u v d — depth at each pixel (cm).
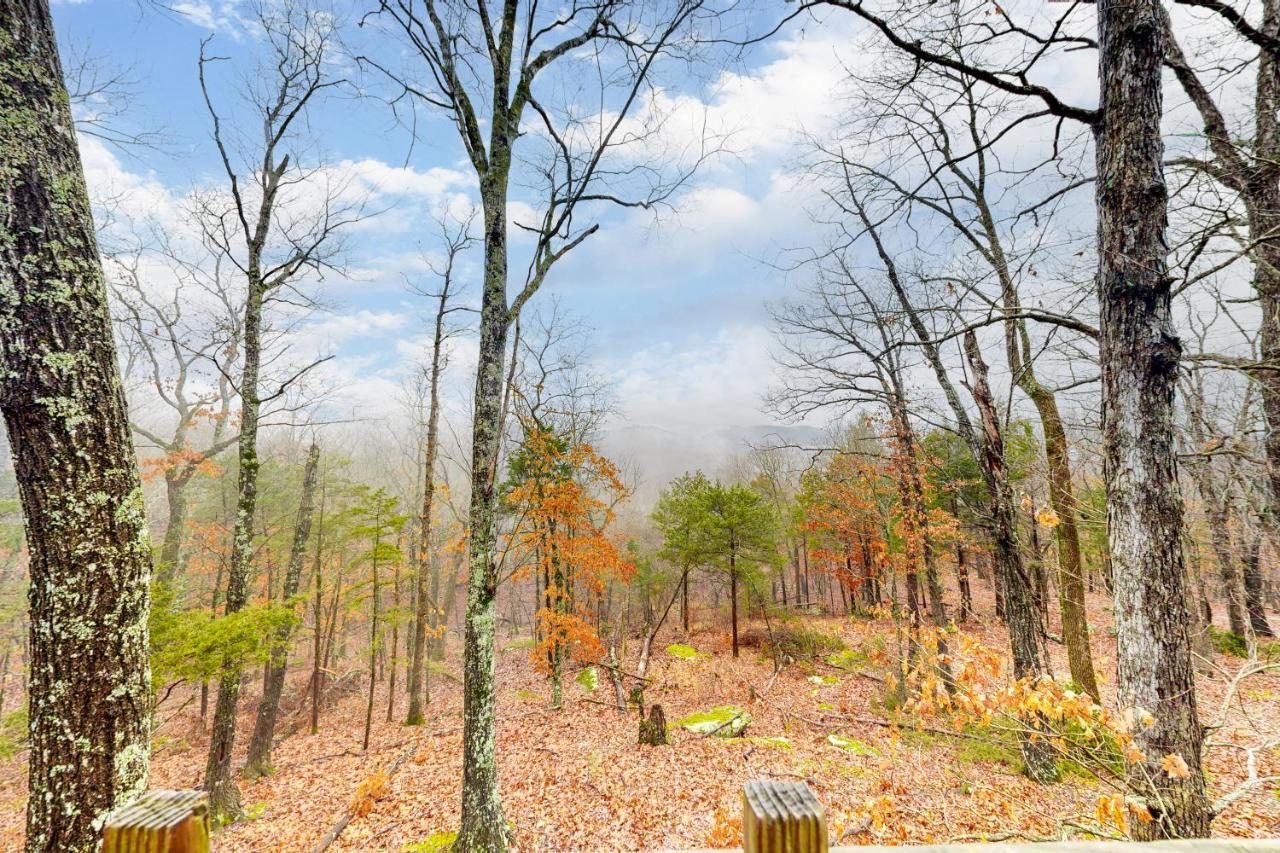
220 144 855
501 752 1100
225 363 1477
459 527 2067
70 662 259
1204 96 561
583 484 1388
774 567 2262
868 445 1449
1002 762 724
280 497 1917
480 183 667
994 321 521
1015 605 777
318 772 1127
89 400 275
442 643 2417
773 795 91
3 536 1268
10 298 260
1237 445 525
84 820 254
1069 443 764
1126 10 354
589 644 1382
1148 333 344
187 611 816
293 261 969
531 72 678
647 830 715
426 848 694
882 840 552
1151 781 318
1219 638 1258
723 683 1686
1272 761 664
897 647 1328
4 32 273
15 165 268
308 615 1950
